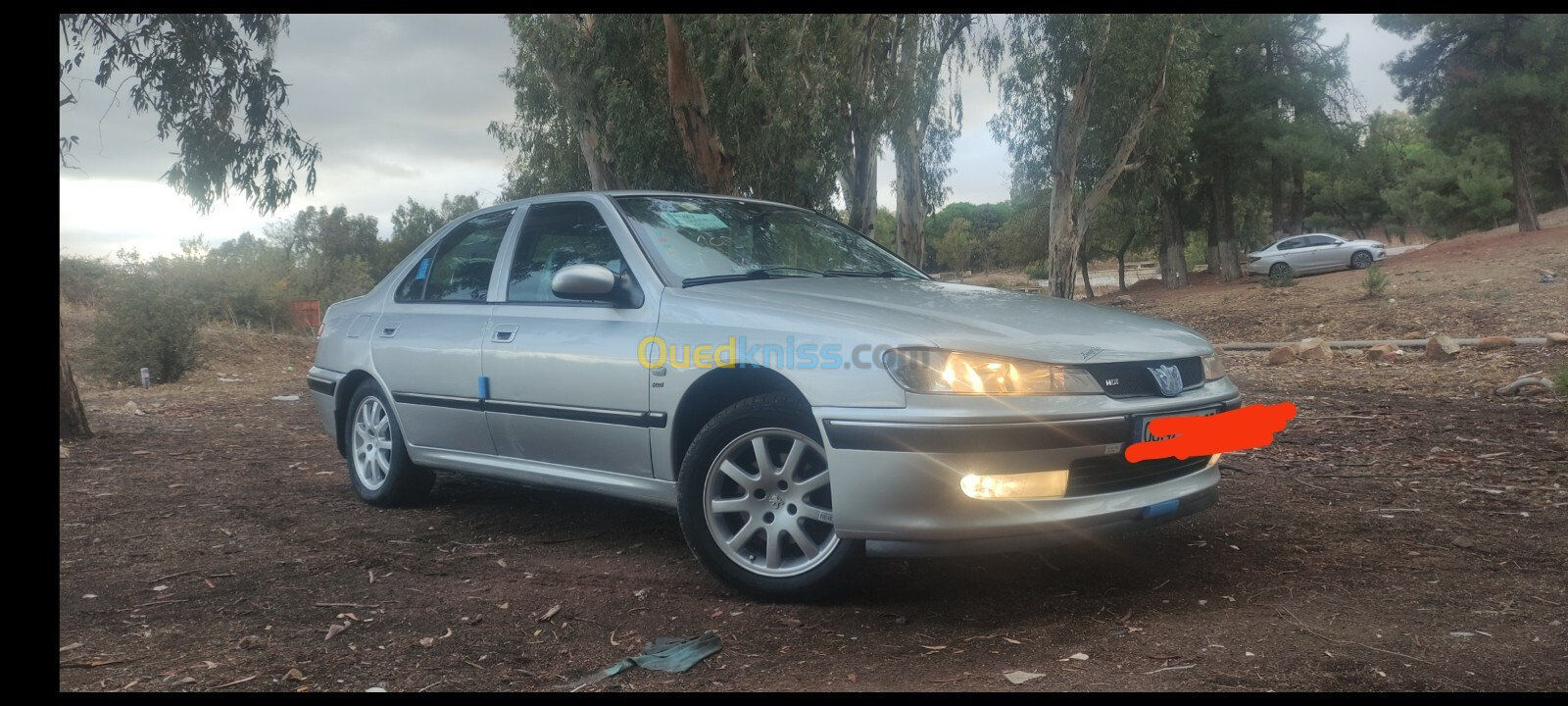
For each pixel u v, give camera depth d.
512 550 4.68
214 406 11.76
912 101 20.88
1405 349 14.97
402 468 5.52
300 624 3.69
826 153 17.94
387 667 3.24
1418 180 63.41
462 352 4.95
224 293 23.33
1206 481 3.96
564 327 4.50
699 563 4.20
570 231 4.79
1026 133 28.84
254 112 9.92
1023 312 3.99
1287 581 3.92
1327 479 5.92
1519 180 39.44
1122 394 3.63
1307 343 14.56
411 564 4.48
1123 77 27.03
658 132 16.59
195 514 5.63
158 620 3.76
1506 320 18.94
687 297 4.13
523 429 4.66
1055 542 3.47
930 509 3.39
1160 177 31.80
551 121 22.92
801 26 16.91
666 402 4.03
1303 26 37.97
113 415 10.77
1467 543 4.42
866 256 5.14
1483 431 7.34
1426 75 39.75
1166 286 44.88
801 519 3.73
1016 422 3.38
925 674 3.06
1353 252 37.00
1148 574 4.05
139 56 9.47
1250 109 38.16
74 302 22.59
